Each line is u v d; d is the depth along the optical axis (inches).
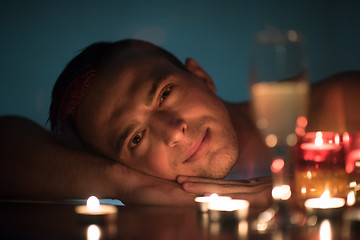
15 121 91.1
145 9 196.1
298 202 58.6
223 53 203.8
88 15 190.4
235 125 96.4
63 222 53.8
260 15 203.5
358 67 205.0
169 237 43.9
